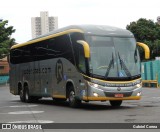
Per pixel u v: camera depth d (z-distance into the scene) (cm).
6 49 6425
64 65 2025
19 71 2736
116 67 1838
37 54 2408
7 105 2348
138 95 1869
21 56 2689
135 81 1859
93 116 1547
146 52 1903
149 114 1559
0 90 5053
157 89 3916
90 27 1891
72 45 1928
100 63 1823
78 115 1605
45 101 2680
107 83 1808
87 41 1836
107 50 1848
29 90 2559
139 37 6744
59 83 2092
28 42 2566
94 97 1797
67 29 2008
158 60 4488
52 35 2183
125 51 1877
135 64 1883
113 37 1880
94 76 1803
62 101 2612
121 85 1827
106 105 2127
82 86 1847
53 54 2161
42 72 2331
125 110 1767
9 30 6912
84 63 1830
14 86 2842
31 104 2405
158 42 6494
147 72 4681
